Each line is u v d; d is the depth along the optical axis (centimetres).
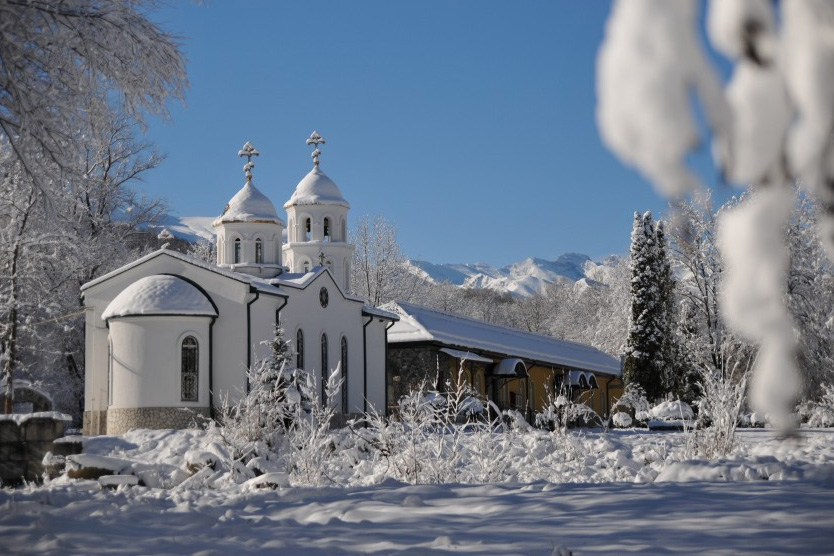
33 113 1479
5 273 4044
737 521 881
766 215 202
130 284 3597
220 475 1842
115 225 4912
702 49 187
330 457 1944
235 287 3434
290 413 2239
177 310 3341
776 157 193
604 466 2039
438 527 940
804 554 714
